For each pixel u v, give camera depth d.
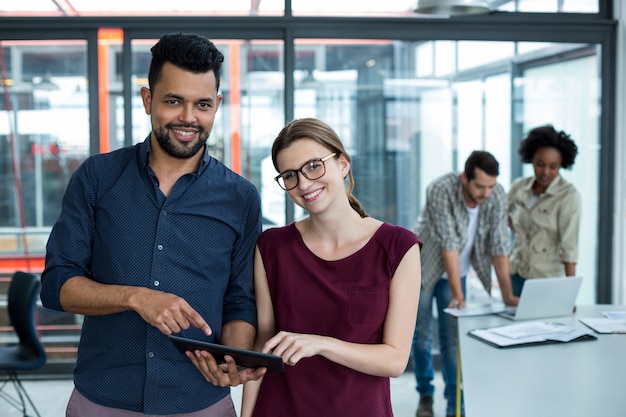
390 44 5.31
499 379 2.62
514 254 4.50
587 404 2.35
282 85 5.34
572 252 4.30
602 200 5.42
